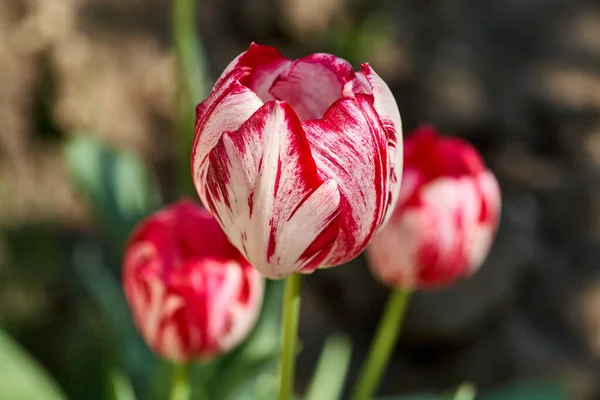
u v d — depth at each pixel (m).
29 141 1.08
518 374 1.14
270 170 0.45
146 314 0.54
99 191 0.72
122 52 1.15
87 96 1.10
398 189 0.47
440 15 1.44
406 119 1.28
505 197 1.28
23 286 0.94
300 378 1.07
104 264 0.85
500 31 1.49
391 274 0.59
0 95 1.08
